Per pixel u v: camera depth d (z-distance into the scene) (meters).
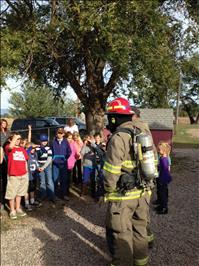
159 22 5.34
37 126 11.62
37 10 5.68
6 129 4.43
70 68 7.17
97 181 4.59
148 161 2.31
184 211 4.08
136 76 5.98
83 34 5.31
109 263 2.79
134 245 2.46
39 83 7.94
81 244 3.18
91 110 7.50
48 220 3.87
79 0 4.96
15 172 3.94
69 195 4.89
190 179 6.05
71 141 4.93
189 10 6.93
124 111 2.40
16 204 4.04
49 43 5.73
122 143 2.30
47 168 4.55
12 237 3.40
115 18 4.92
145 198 2.43
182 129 21.59
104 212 4.10
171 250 2.98
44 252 3.05
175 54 7.16
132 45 5.26
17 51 5.01
